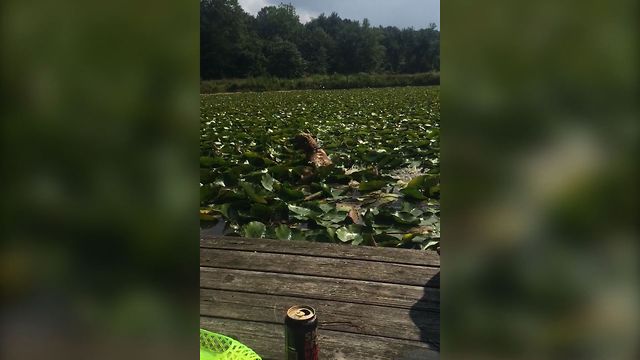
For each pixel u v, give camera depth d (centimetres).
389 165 688
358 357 203
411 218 451
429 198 522
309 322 159
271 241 304
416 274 262
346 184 603
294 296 246
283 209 471
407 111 1555
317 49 6475
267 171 625
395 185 591
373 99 2334
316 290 251
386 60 6812
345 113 1538
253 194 499
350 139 898
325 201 532
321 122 1220
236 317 231
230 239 308
